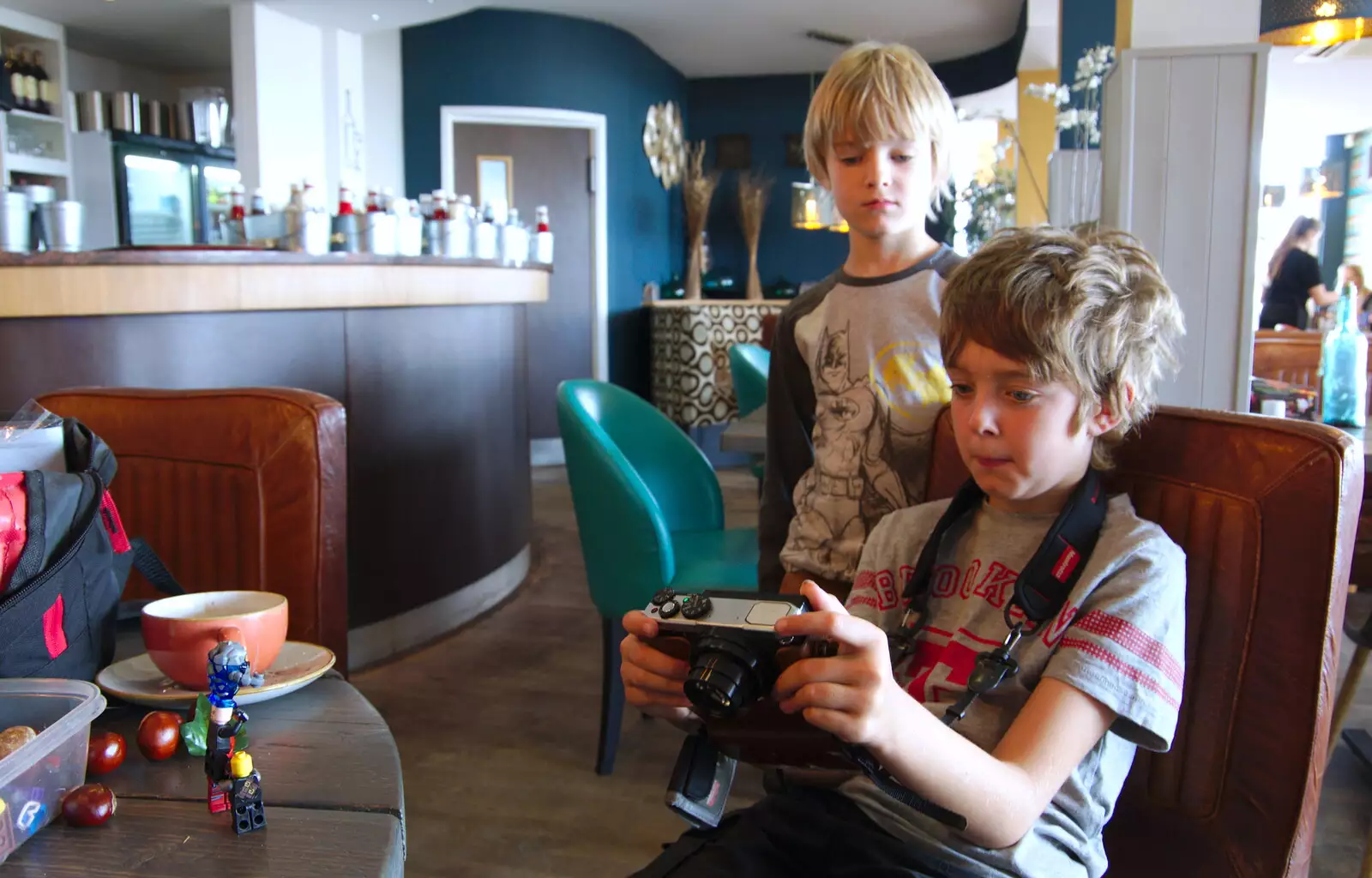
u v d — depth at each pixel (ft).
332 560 4.21
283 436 4.22
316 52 17.34
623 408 7.94
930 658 3.13
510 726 8.27
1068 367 2.70
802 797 3.07
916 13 20.98
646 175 24.09
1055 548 2.81
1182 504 3.00
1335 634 2.66
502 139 21.31
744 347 12.41
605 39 21.84
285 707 2.75
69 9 16.57
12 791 1.97
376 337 9.46
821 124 4.45
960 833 2.72
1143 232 8.01
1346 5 8.58
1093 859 2.73
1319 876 5.98
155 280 7.54
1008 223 23.52
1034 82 22.62
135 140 18.67
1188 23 8.42
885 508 4.49
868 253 4.64
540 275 12.58
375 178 20.08
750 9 20.75
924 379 4.41
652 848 6.37
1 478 2.55
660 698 2.50
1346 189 22.12
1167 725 2.56
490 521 11.45
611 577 6.88
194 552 4.44
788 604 2.42
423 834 6.51
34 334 7.19
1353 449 2.67
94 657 2.76
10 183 17.39
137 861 1.94
